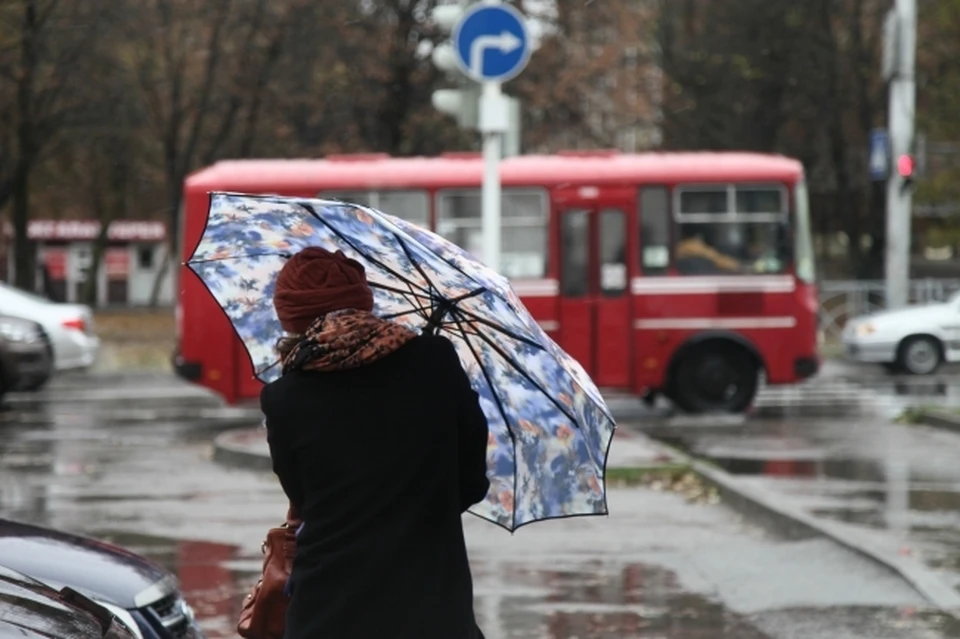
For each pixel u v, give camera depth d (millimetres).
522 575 13359
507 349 6094
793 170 27875
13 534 9195
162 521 16141
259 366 6504
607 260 27922
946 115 32531
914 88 35438
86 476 19766
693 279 27844
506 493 6262
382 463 5340
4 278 58562
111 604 8430
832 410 28922
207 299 27031
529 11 45625
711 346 27938
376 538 5297
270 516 16469
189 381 27094
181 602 9148
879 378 36375
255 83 48031
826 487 18047
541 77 45938
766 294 27812
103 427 26531
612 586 12852
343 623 5238
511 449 6234
